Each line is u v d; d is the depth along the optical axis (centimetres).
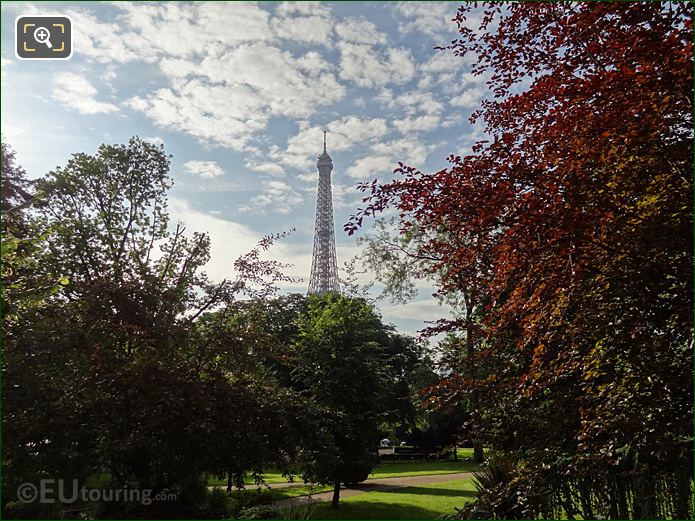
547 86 527
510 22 612
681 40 465
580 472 540
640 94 442
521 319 611
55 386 902
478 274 684
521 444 723
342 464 1466
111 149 1697
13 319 909
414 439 4397
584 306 546
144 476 974
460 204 531
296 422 1103
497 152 544
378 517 1313
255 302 1259
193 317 1227
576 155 489
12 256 891
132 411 887
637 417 500
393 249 2136
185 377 980
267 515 1038
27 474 797
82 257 1465
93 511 888
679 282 498
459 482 2122
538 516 683
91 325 1032
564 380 668
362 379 1652
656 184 505
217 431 922
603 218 485
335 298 1880
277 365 2281
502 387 729
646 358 511
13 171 1619
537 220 471
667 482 595
